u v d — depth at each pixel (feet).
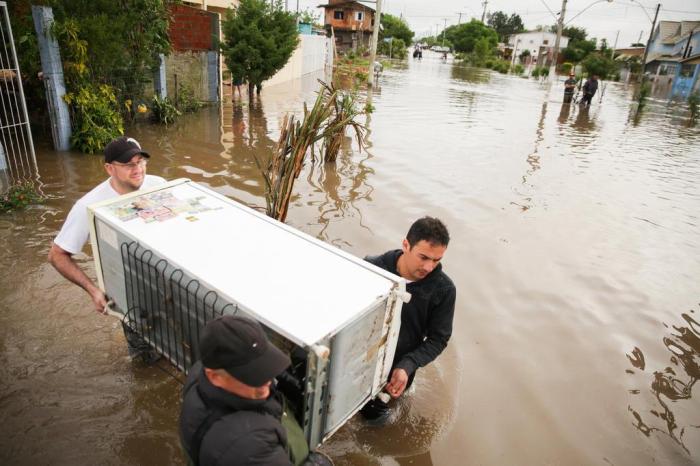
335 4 158.81
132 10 29.96
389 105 54.39
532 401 11.07
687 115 70.18
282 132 17.06
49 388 9.80
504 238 20.01
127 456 8.50
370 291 6.54
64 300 12.66
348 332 6.04
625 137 47.09
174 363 7.82
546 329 13.96
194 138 31.45
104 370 10.37
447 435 9.80
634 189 28.91
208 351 4.50
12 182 20.59
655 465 9.59
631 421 10.71
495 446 9.68
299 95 55.67
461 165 30.78
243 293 6.24
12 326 11.51
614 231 21.83
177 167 25.00
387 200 23.04
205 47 42.86
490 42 256.52
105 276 8.66
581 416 10.75
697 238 21.79
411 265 7.82
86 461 8.33
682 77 115.96
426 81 92.53
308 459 6.30
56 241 8.77
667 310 15.44
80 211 8.77
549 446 9.84
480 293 15.60
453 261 17.62
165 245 7.24
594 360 12.73
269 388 5.45
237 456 4.57
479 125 46.52
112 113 27.27
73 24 24.58
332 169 26.99
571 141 42.50
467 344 12.96
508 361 12.41
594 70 149.79
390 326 7.01
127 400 9.67
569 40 226.99
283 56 44.47
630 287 16.72
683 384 12.05
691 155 40.42
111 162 8.95
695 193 29.14
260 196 21.62
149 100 35.12
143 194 8.83
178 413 9.49
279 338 6.01
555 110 63.67
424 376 11.48
